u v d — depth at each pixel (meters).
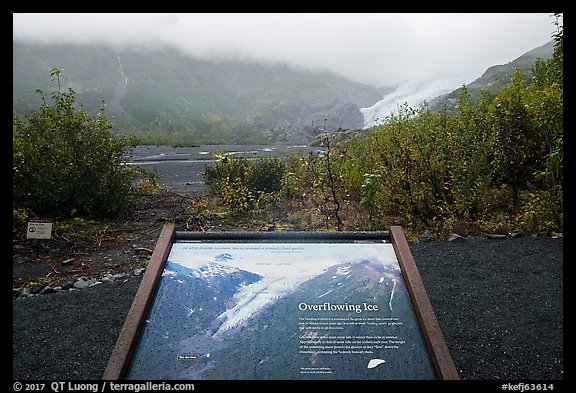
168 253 3.30
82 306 4.73
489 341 3.93
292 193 9.75
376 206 7.74
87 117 8.56
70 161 8.05
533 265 5.59
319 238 3.44
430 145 7.89
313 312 2.97
